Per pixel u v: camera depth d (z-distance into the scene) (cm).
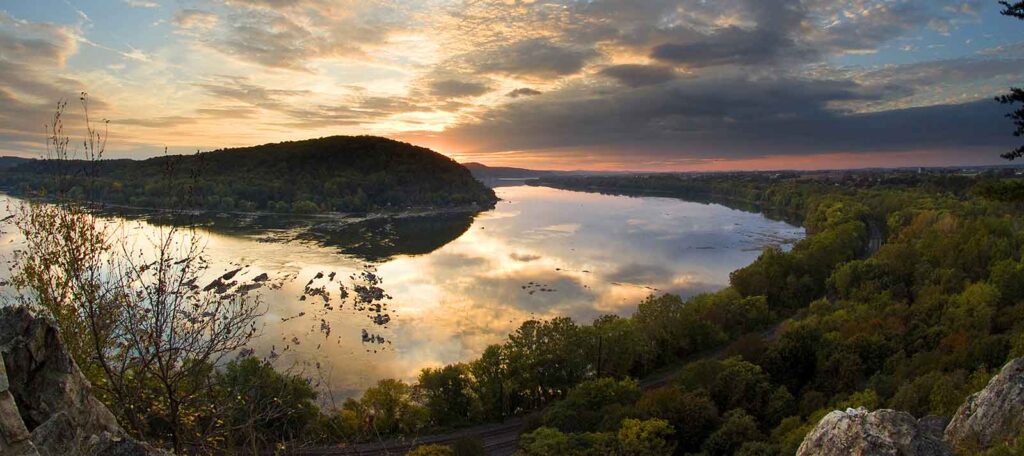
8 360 865
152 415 1104
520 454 4009
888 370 4869
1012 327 5069
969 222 9188
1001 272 6406
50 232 1084
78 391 925
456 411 5659
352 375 6262
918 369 4459
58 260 1091
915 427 1361
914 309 6125
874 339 5244
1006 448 1845
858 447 1366
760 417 4497
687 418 4344
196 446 1075
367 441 4728
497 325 8012
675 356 6931
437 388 5603
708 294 8206
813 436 1520
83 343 1119
